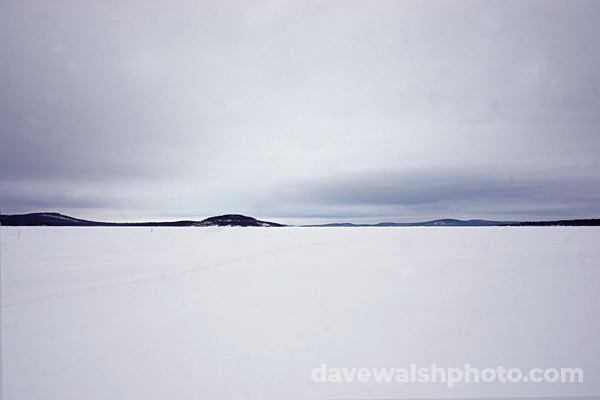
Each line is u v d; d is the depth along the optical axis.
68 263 8.91
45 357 3.37
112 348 3.57
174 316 4.65
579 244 14.76
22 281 6.72
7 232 21.19
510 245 14.50
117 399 2.61
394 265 9.11
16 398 2.64
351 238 21.28
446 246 14.41
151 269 8.49
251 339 3.78
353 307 5.01
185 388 2.76
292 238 21.67
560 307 4.91
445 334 3.86
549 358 3.23
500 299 5.38
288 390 2.71
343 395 2.62
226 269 8.66
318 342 3.68
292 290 6.21
